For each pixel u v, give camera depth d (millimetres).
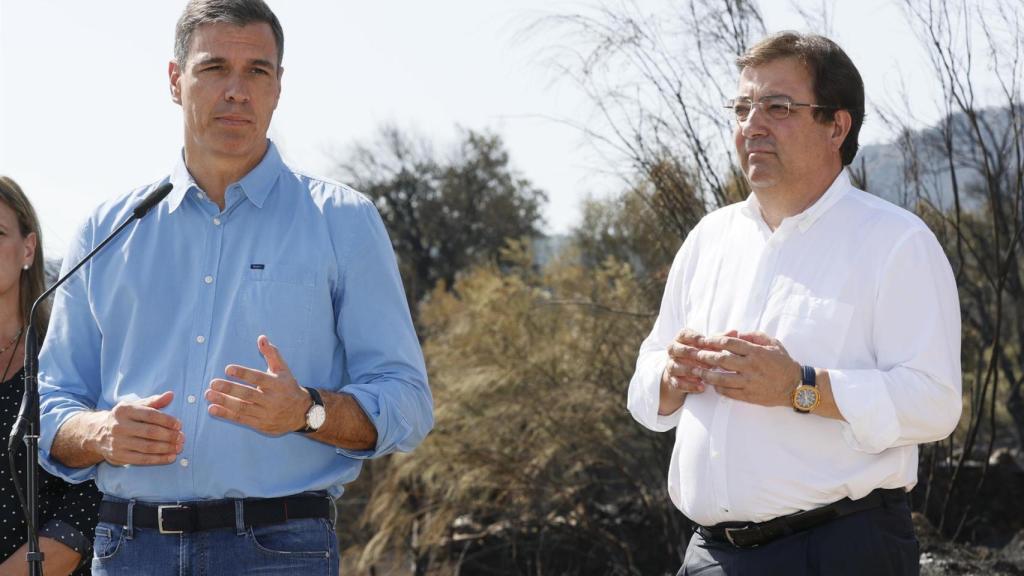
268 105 3059
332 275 3037
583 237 11656
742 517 2988
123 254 3070
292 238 3035
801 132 3027
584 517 10891
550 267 12836
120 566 2912
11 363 3678
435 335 13867
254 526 2881
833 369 2898
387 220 29906
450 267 29547
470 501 11242
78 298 3141
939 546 5941
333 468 2994
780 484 2918
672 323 3414
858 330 2945
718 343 2879
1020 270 8766
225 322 2965
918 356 2861
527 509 11219
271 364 2703
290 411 2691
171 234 3064
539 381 11023
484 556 11453
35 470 2883
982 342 7797
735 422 3000
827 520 2910
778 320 3010
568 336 11086
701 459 3062
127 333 3041
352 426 2865
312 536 2934
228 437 2889
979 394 7523
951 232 7012
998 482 7684
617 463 10852
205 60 2994
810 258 3021
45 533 3484
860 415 2795
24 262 3779
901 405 2805
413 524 11797
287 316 2975
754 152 3064
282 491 2900
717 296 3195
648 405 3289
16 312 3789
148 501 2914
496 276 12914
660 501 10438
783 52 3072
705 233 3340
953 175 6250
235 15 3012
